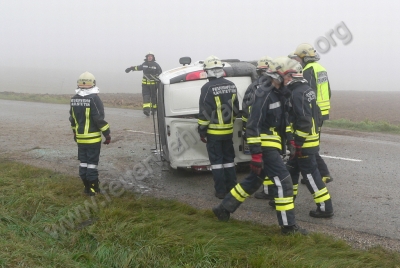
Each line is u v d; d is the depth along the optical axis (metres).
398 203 5.85
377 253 4.37
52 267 4.03
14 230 4.76
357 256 4.25
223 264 4.05
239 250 4.31
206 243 4.36
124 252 4.29
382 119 16.28
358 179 6.96
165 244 4.37
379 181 6.83
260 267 3.96
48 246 4.54
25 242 4.50
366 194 6.24
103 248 4.36
